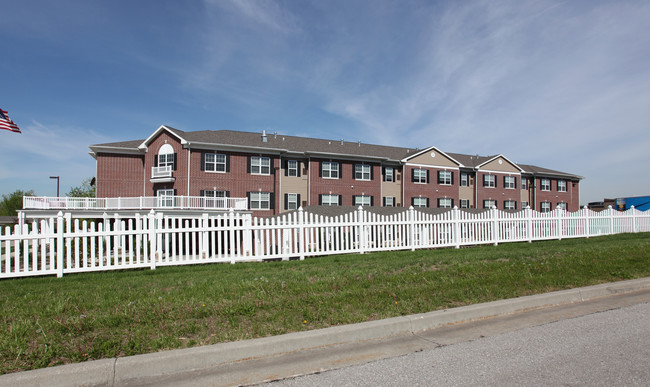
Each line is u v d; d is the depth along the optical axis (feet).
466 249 41.70
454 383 12.35
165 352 13.57
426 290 22.09
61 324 16.12
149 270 31.35
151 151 103.50
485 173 147.23
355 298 20.40
